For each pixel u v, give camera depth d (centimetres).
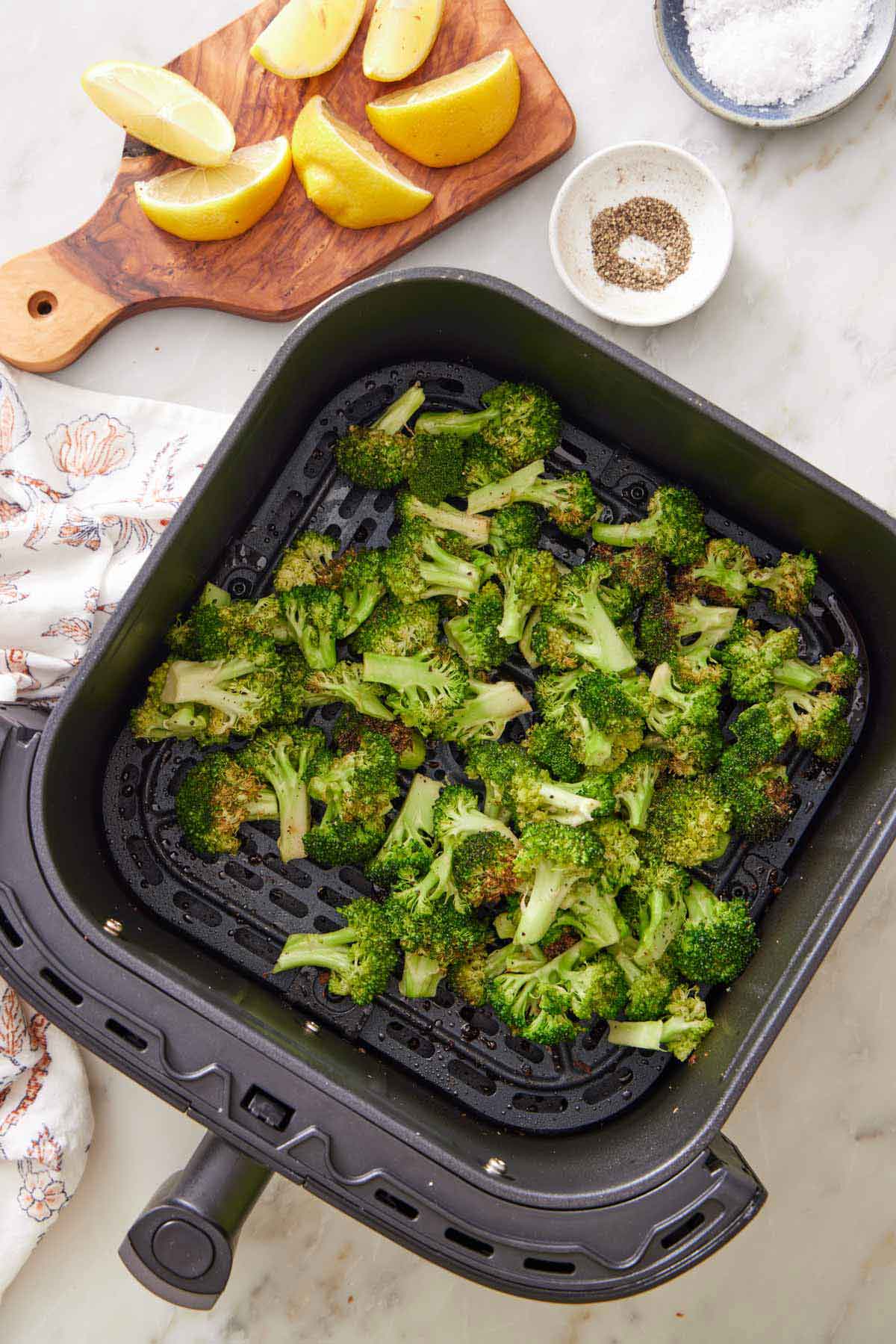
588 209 92
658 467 89
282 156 89
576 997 85
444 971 87
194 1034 80
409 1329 94
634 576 87
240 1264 94
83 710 83
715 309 94
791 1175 94
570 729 85
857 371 94
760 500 87
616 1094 87
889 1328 94
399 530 89
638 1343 94
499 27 91
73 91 94
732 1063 82
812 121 91
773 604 88
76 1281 94
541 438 87
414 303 85
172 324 93
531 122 91
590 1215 80
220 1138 81
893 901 94
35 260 91
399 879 87
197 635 87
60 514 90
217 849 87
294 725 88
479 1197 80
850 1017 94
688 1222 80
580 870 84
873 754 87
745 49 90
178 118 88
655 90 93
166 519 92
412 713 86
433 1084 87
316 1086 80
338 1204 80
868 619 88
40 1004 81
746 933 86
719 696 87
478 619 87
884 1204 94
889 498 94
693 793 86
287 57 89
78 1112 91
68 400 92
